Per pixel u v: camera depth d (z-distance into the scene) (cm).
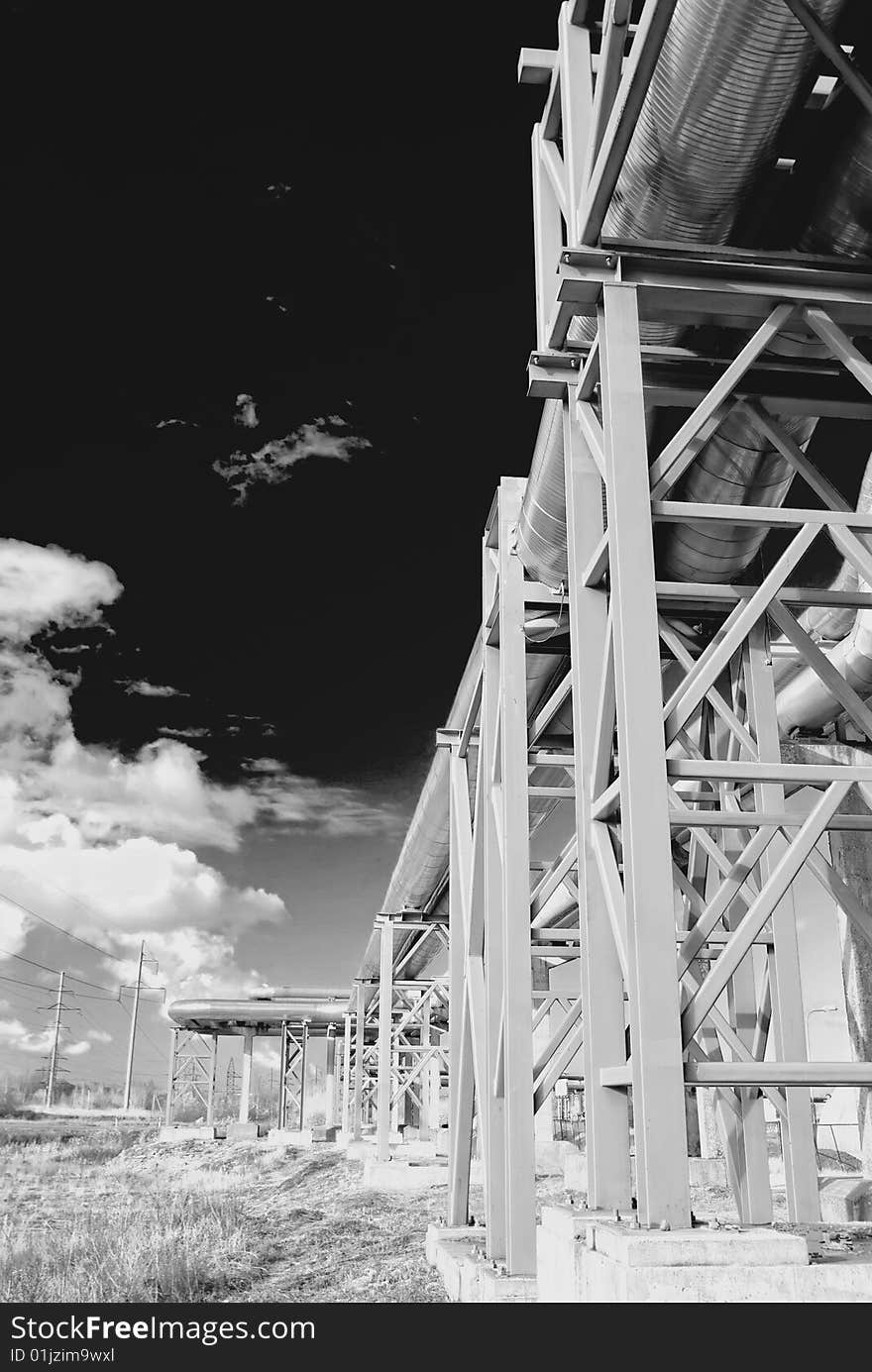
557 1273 392
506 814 641
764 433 471
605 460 405
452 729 1001
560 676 818
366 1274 989
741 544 580
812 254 432
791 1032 572
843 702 461
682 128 399
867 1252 382
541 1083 683
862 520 414
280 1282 1022
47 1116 6700
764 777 386
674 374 485
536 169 572
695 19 365
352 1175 2036
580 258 424
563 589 688
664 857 357
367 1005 3238
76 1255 1210
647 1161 335
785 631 474
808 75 389
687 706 393
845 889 470
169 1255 1152
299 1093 4334
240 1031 4625
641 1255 311
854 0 372
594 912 443
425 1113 3225
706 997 358
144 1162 3238
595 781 446
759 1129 576
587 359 485
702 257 424
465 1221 916
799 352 474
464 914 800
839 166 408
